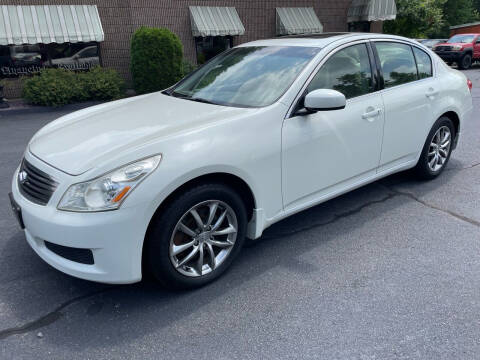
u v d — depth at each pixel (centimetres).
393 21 2255
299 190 316
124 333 239
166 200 249
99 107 368
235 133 273
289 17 1530
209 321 249
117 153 242
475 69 2011
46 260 258
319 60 326
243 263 310
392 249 327
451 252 321
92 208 230
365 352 223
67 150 263
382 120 365
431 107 417
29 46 1167
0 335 238
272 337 235
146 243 251
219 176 271
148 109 326
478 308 257
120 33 1274
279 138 292
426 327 241
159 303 265
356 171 358
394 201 415
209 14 1375
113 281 241
